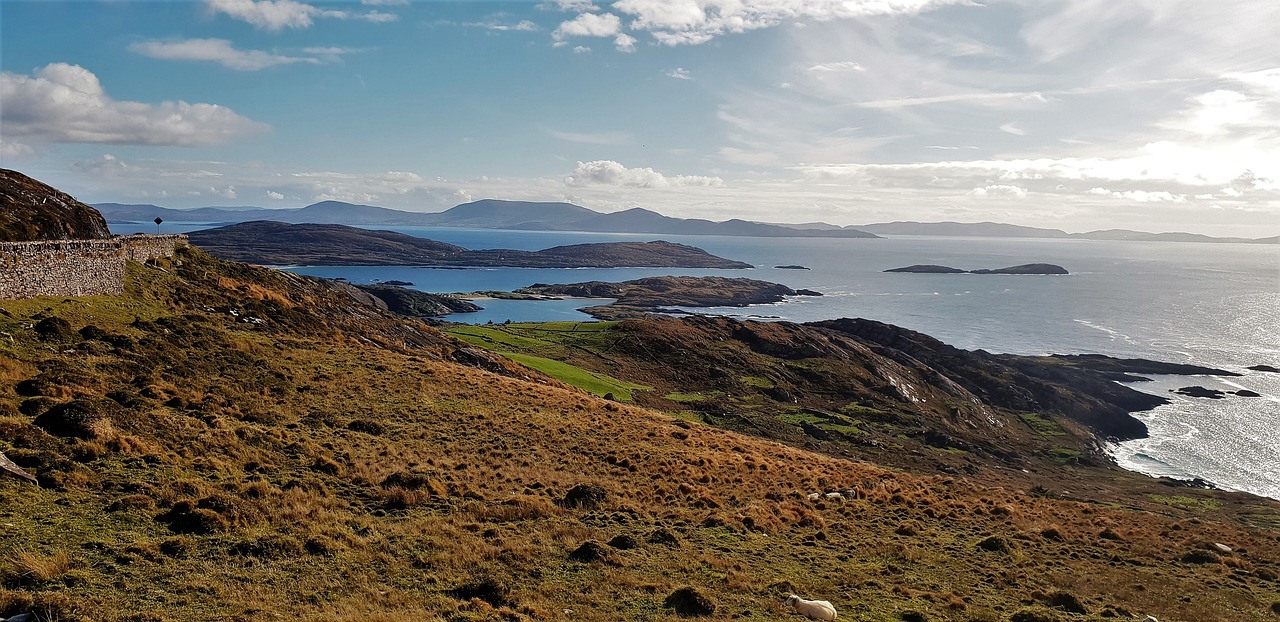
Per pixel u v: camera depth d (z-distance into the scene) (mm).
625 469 34406
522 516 24062
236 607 13516
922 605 19391
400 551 18578
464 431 36844
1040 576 23984
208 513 17938
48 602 12156
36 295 36719
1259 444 97000
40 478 18734
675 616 16281
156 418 25938
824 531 27500
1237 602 23281
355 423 33594
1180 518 47812
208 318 48125
